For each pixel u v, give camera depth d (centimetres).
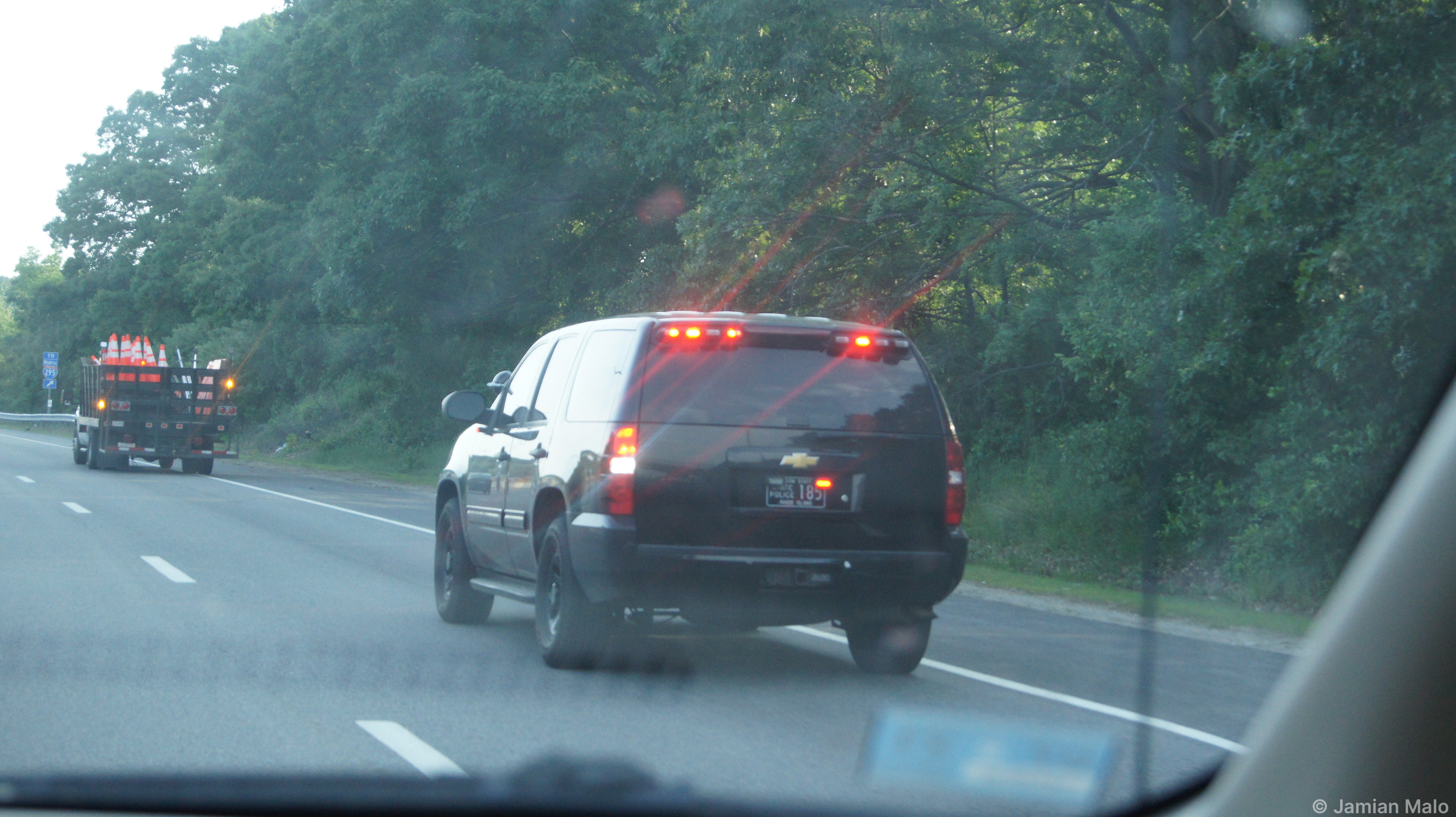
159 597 1337
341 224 3856
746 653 1091
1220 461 1980
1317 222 1602
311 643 1086
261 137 4631
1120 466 2109
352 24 3844
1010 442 2675
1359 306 1495
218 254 7000
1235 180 2166
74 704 840
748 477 920
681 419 921
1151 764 681
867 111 2331
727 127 2492
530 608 1352
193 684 905
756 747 749
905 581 934
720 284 2561
